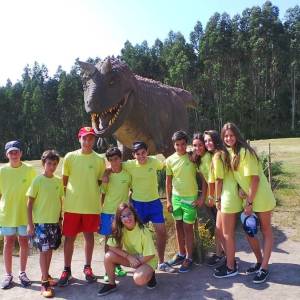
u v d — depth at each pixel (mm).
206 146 4836
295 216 7375
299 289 4320
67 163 4781
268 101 41406
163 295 4352
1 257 5766
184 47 43562
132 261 4336
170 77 42188
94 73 5672
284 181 10930
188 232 5023
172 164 5117
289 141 27766
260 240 5980
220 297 4227
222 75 43750
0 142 46656
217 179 4699
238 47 43344
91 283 4738
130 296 4363
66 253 4742
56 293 4516
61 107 46281
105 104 5547
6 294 4523
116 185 4863
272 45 42969
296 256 5371
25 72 50656
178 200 5074
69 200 4734
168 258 5398
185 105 7590
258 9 43812
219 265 4949
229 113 41000
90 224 4770
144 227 4438
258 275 4520
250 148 4508
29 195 4527
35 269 5270
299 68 42125
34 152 46062
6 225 4707
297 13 46969
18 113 47031
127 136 6336
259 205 4477
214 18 44750
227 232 4695
